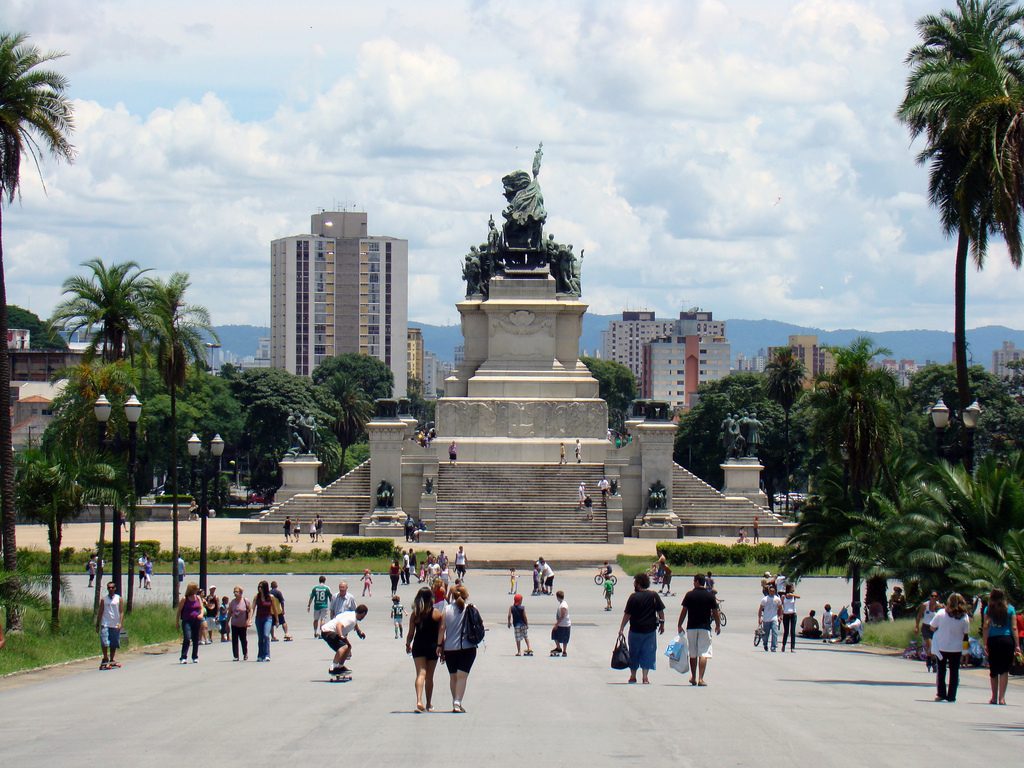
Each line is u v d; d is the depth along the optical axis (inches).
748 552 4252.0
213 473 7101.4
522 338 5846.5
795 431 7372.1
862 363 2999.5
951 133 2721.5
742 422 5841.5
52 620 2368.4
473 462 5388.8
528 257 6008.9
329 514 5315.0
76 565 4084.6
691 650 1654.8
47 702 1545.3
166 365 3287.4
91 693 1637.6
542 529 4965.6
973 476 2449.6
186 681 1765.5
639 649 1679.4
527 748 1142.3
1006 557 2140.7
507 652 2310.5
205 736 1234.0
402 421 5300.2
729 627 2962.6
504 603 3361.2
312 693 1589.6
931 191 2915.8
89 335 3440.0
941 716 1396.4
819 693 1614.2
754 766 1063.0
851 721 1332.4
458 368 5959.6
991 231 2790.4
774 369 7071.9
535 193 6048.2
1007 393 7244.1
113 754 1141.1
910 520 2310.5
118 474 2454.5
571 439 5565.9
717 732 1236.5
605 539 4940.9
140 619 2647.6
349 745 1168.2
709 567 4170.8
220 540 4923.7
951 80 2689.5
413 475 5285.4
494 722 1302.9
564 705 1439.5
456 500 5147.6
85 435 2920.8
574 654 2265.0
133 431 2527.1
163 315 3253.0
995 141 2509.8
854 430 2945.4
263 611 2087.8
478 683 1702.8
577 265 6033.5
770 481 7623.0
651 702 1466.5
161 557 4151.1
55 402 3004.4
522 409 5605.3
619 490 5280.5
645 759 1088.2
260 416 7480.3
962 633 1541.6
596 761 1078.4
